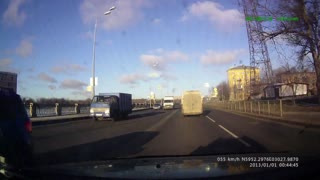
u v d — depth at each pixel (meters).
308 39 28.34
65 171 5.59
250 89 61.62
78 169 5.74
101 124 28.33
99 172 5.36
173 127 22.34
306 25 28.23
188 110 37.44
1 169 5.95
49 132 20.44
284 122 24.47
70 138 16.66
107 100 32.38
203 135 16.28
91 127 24.72
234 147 11.64
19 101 8.59
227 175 4.77
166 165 5.85
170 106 76.56
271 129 19.14
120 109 34.94
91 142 14.72
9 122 8.06
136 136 17.05
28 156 8.46
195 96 37.59
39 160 9.51
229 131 18.14
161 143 13.62
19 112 8.48
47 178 5.16
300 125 21.52
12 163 7.33
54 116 36.72
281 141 13.33
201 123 25.30
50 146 13.36
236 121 26.89
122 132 19.69
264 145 12.11
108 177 4.91
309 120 22.69
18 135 8.21
